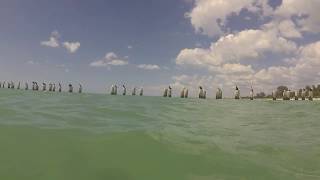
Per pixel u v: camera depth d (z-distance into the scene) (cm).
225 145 1099
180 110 2252
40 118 1335
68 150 890
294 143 1240
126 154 898
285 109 2919
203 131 1362
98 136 1057
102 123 1340
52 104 1952
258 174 823
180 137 1155
